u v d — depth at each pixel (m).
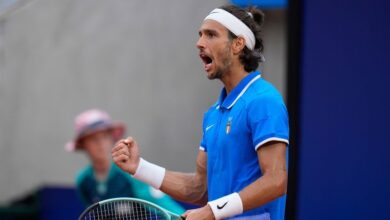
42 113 25.92
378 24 18.00
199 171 12.06
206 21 11.32
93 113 20.33
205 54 11.26
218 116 11.41
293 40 18.23
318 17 18.17
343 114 18.17
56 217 26.19
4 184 26.34
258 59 11.38
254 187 10.45
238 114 10.95
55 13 25.52
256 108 10.78
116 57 25.39
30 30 25.62
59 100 25.81
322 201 18.27
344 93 18.16
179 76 25.00
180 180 12.11
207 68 11.32
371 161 18.14
